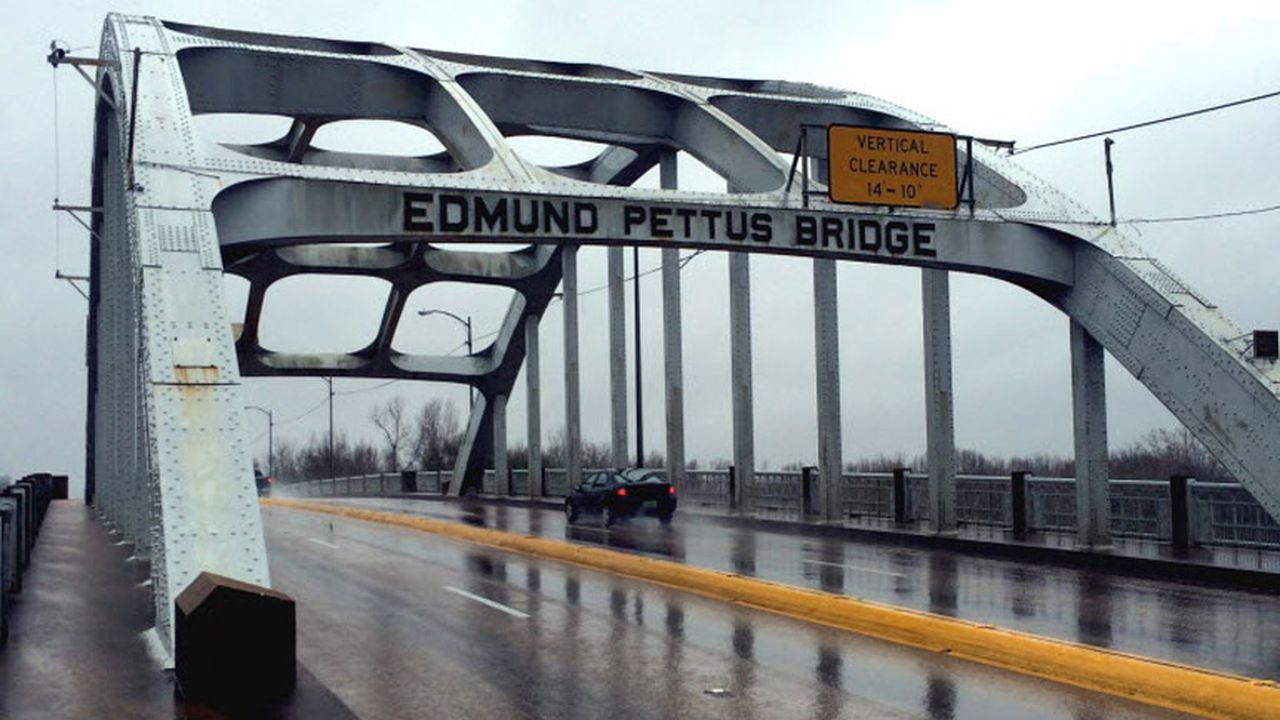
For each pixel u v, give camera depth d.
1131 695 9.41
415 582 17.61
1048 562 20.38
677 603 15.06
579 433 38.31
